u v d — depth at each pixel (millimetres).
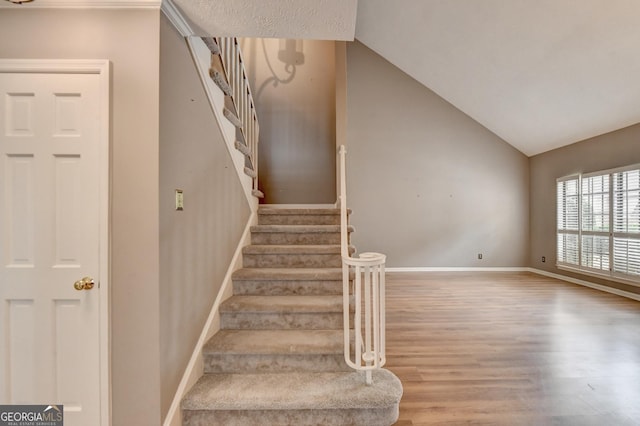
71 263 1420
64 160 1419
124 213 1413
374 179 6000
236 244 2584
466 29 4098
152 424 1389
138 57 1421
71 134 1417
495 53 4180
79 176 1416
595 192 4625
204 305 1913
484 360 2375
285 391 1640
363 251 5957
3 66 1399
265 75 4574
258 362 1842
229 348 1833
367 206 5988
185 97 1685
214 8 1467
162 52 1456
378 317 1775
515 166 6027
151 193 1409
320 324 2146
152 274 1406
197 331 1803
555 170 5426
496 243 6031
